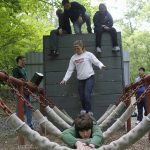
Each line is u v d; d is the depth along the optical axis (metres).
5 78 4.67
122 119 5.03
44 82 9.48
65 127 6.45
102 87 9.48
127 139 3.07
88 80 8.35
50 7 14.53
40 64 13.72
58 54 9.50
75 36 9.50
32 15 15.91
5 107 3.18
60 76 9.46
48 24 18.16
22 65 8.47
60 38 9.50
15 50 16.67
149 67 39.38
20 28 15.35
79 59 8.36
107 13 9.44
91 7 15.70
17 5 12.41
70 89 9.45
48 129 4.77
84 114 3.88
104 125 6.54
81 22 9.75
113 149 3.12
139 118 9.66
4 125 10.41
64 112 8.96
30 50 17.23
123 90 8.79
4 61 16.91
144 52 39.47
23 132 3.12
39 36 17.33
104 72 9.48
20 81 6.23
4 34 15.12
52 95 9.45
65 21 9.77
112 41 9.45
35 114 4.77
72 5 9.69
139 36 39.72
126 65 13.58
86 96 8.30
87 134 3.79
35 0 14.09
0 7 12.93
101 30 9.39
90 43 9.52
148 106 6.65
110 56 9.48
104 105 9.44
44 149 3.14
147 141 6.98
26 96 7.72
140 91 8.73
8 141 7.52
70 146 3.76
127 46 40.31
